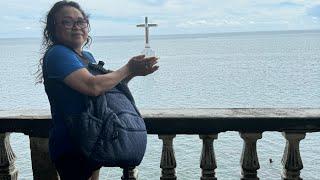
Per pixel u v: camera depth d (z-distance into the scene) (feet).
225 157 149.59
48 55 8.86
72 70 8.53
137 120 9.36
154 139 70.74
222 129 11.21
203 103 380.78
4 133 12.07
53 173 12.19
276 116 10.98
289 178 11.30
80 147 8.68
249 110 11.84
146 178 93.45
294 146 11.14
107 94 9.11
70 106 8.72
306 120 10.84
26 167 117.80
